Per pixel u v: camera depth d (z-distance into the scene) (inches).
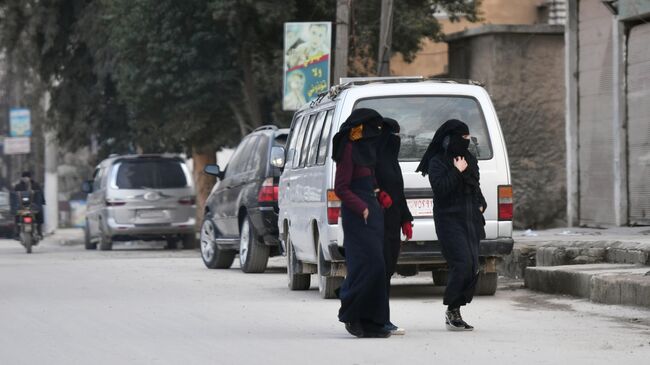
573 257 2069.4
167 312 1668.3
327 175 1772.9
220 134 4229.8
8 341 1349.7
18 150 5787.4
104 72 4549.7
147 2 3833.7
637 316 1560.0
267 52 3959.2
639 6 2719.0
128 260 3112.7
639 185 2792.8
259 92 4168.3
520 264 2204.7
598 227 2942.9
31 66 4805.6
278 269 2689.5
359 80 1924.2
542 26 3526.1
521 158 3523.6
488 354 1204.5
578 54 3065.9
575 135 3068.4
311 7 3826.3
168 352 1241.4
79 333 1421.0
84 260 3149.6
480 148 1797.5
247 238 2517.2
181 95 3914.9
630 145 2827.3
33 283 2246.6
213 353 1230.3
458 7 4178.2
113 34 3998.5
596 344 1278.3
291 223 2043.6
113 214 3735.2
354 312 1353.3
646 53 2753.4
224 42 3878.0
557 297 1818.4
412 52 4082.2
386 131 1386.6
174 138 4128.9
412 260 1769.2
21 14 4670.3
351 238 1354.6
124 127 4820.4
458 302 1416.1
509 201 1788.9
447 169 1413.6
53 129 4940.9
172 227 3762.3
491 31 3518.7
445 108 1802.4
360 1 3818.9
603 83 2938.0
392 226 1382.9
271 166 2452.0
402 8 3914.9
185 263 2955.2
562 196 3540.8
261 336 1380.4
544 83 3540.8
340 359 1177.4
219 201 2704.2
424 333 1398.9
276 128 2522.1
